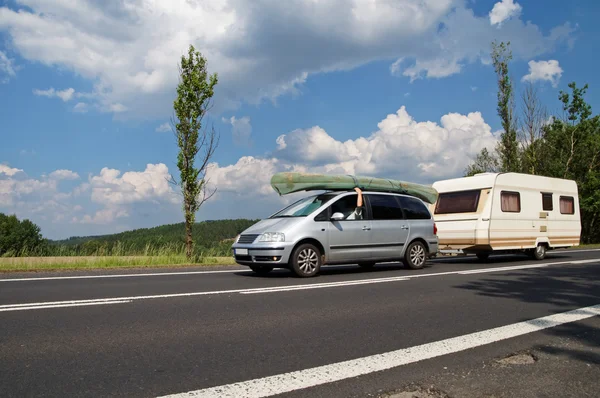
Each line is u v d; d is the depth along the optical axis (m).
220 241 16.42
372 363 3.97
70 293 7.43
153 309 6.15
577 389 3.44
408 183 13.19
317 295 7.44
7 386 3.37
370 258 11.19
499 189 14.85
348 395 3.28
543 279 9.77
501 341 4.72
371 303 6.77
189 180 14.37
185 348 4.38
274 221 10.53
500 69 31.92
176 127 14.45
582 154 35.56
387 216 11.63
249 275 10.49
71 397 3.18
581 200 35.44
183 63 14.55
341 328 5.23
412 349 4.41
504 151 32.50
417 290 8.08
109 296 7.13
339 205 10.95
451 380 3.59
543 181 16.50
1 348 4.29
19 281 9.06
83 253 14.89
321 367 3.86
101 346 4.40
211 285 8.54
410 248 11.98
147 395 3.23
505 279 9.73
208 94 14.62
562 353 4.32
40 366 3.81
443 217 15.55
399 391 3.37
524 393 3.36
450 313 6.11
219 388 3.37
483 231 14.51
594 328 5.30
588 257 17.11
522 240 15.43
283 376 3.63
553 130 35.78
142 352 4.23
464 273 10.93
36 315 5.69
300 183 11.41
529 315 6.02
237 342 4.61
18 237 42.88
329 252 10.49
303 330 5.12
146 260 13.76
